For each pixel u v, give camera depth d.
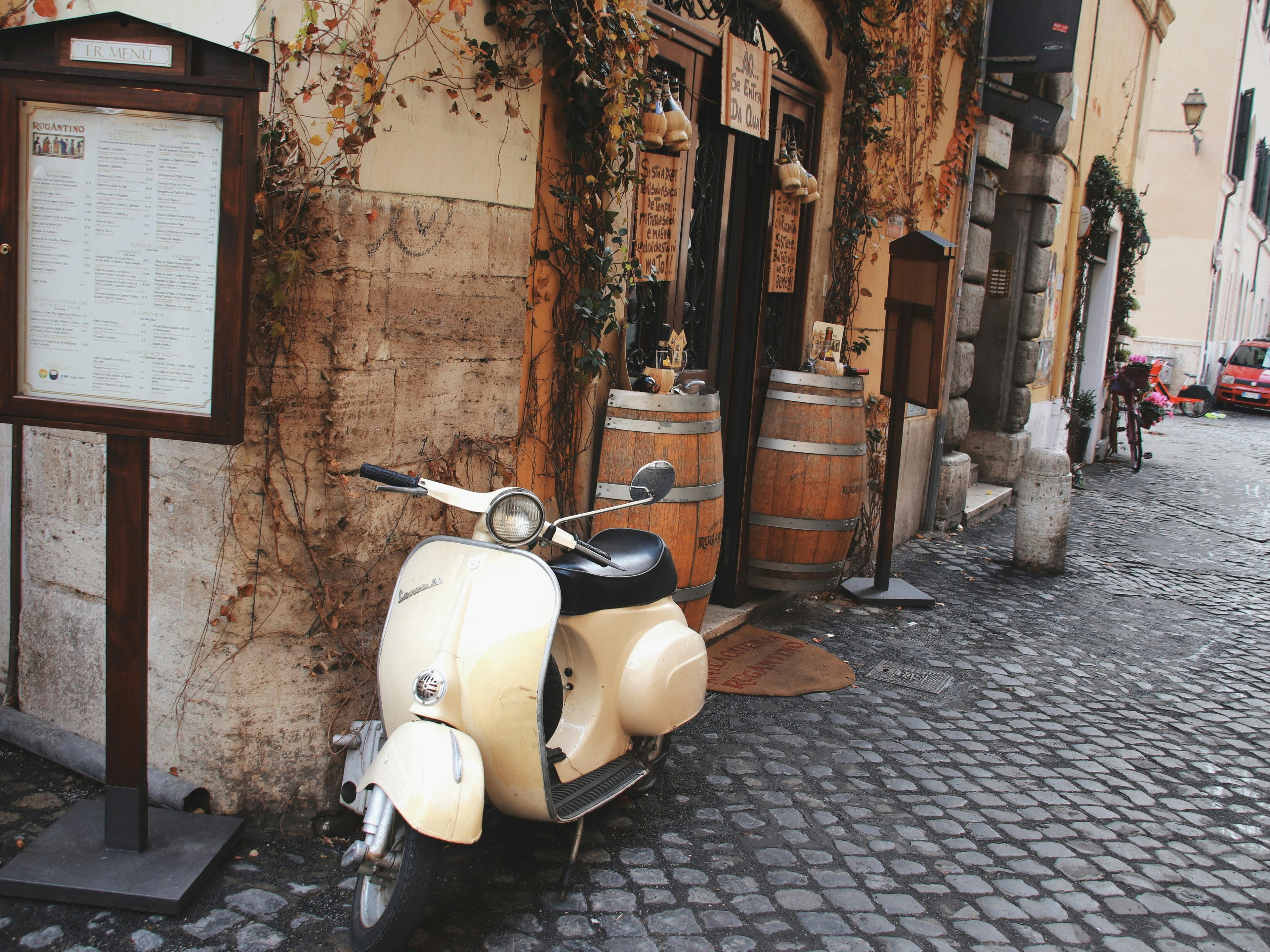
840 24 6.10
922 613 6.52
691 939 2.89
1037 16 8.28
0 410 2.66
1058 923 3.16
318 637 3.24
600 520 4.55
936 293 6.11
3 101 2.54
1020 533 7.94
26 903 2.79
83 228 2.59
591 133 4.04
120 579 2.80
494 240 3.59
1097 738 4.73
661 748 3.54
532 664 2.80
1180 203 26.30
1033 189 10.72
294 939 2.73
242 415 2.60
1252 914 3.32
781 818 3.66
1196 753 4.66
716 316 5.59
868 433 7.21
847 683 5.08
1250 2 26.50
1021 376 11.26
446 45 3.28
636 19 4.11
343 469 3.18
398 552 3.41
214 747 3.22
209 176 2.54
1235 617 7.07
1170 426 21.19
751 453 5.91
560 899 3.03
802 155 6.18
